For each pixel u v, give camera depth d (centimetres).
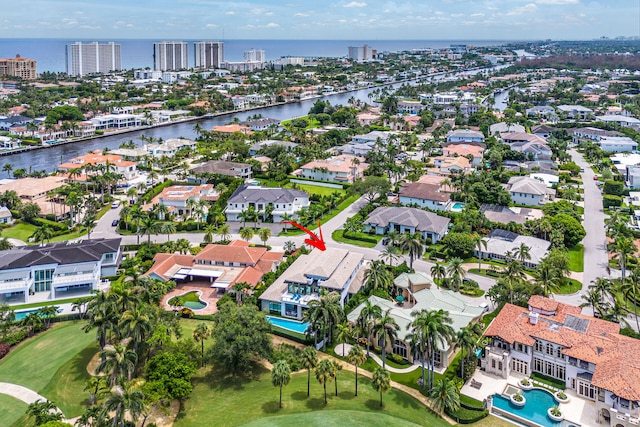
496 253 19100
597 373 11175
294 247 19325
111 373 10850
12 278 15975
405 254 19262
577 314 13175
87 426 10312
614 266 18262
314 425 10256
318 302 13038
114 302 12269
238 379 12238
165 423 10756
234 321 12550
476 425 10806
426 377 12356
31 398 11494
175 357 11438
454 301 14588
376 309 12381
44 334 14112
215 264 17825
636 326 14425
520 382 12062
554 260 17175
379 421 10450
